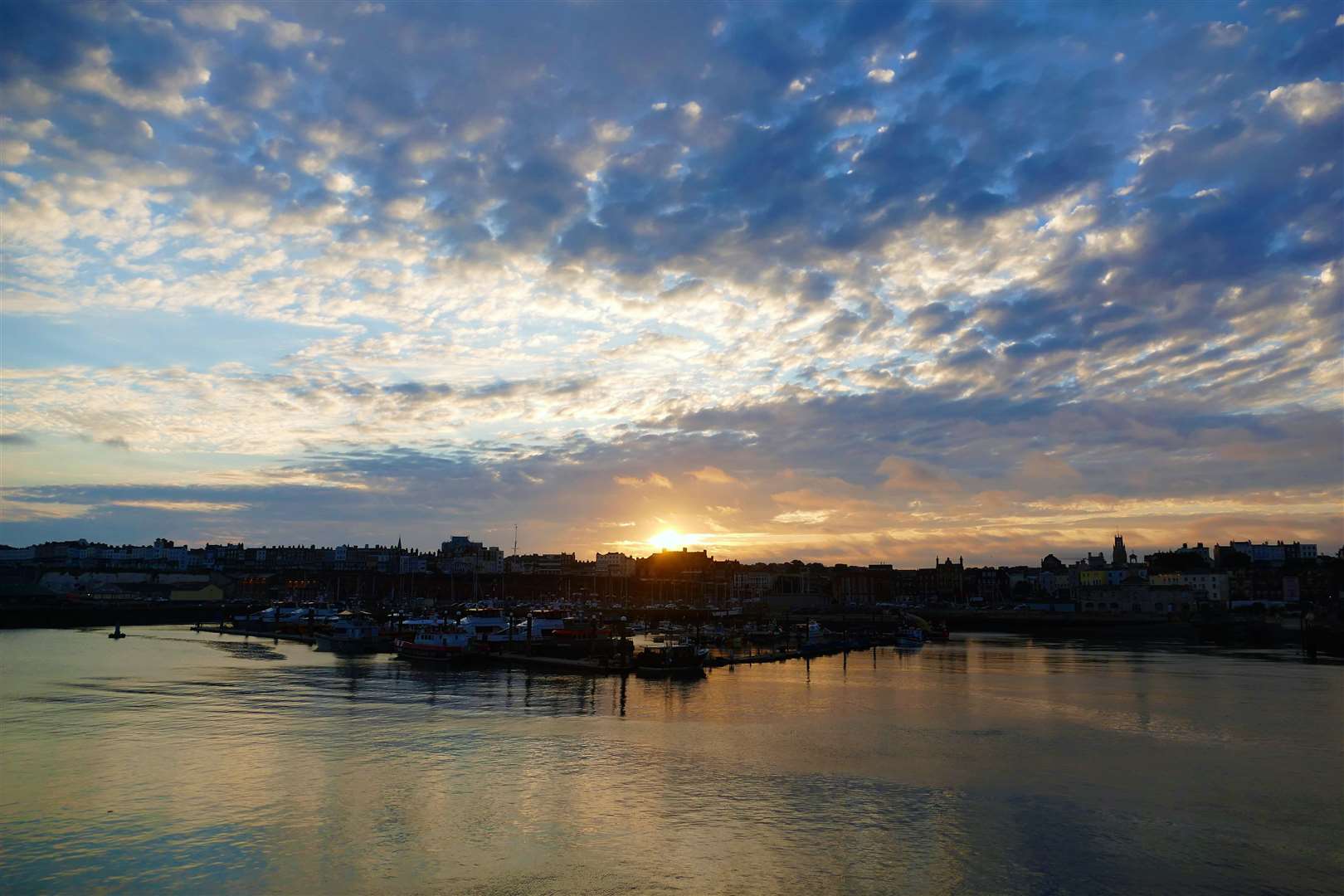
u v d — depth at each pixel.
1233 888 40.78
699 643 181.88
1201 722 83.38
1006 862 43.62
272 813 50.19
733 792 55.69
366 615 183.88
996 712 89.94
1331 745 71.94
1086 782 58.88
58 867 41.81
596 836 46.84
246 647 169.62
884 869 42.47
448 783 57.16
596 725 79.44
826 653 175.38
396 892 39.28
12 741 69.50
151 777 58.03
